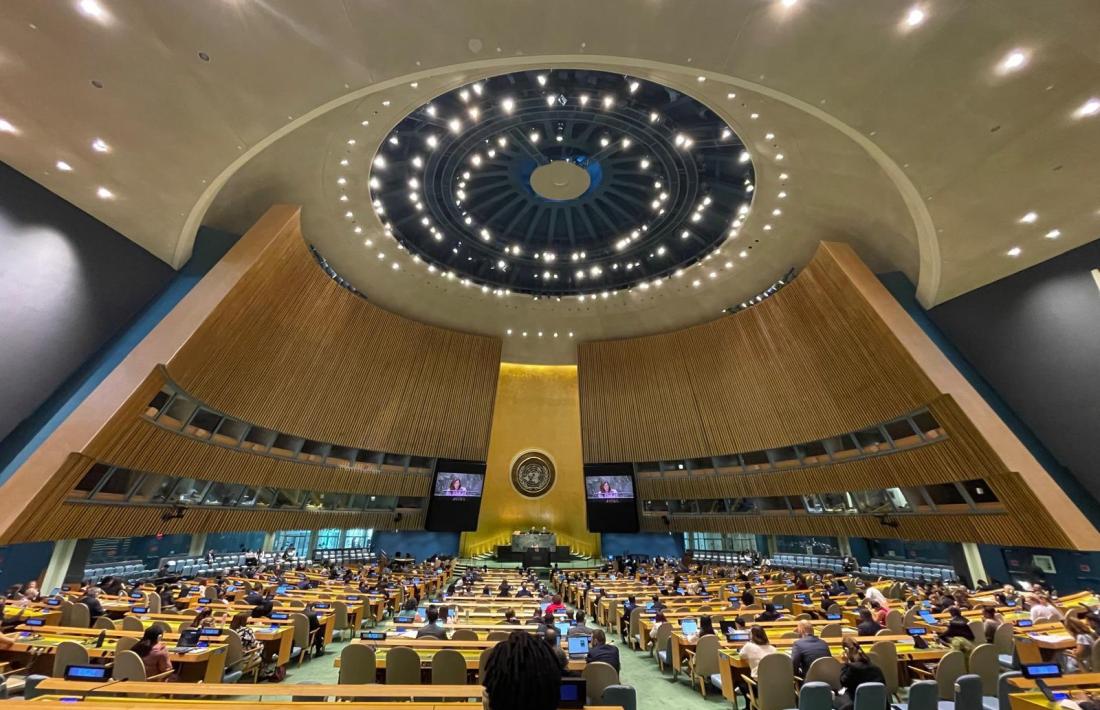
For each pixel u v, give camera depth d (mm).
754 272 19641
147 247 12773
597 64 11570
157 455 12367
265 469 16203
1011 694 3826
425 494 21906
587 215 20047
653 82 12992
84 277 11375
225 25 7887
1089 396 12180
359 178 14961
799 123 12070
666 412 23031
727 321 21266
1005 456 11984
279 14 7836
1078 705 3502
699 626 7266
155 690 2795
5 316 9867
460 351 23594
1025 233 12258
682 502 22125
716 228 19141
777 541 21453
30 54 8000
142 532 12438
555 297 22969
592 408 24422
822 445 17656
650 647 8414
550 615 6906
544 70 13742
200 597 9633
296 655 7516
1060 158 9898
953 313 15172
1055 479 12562
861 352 15383
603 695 4184
